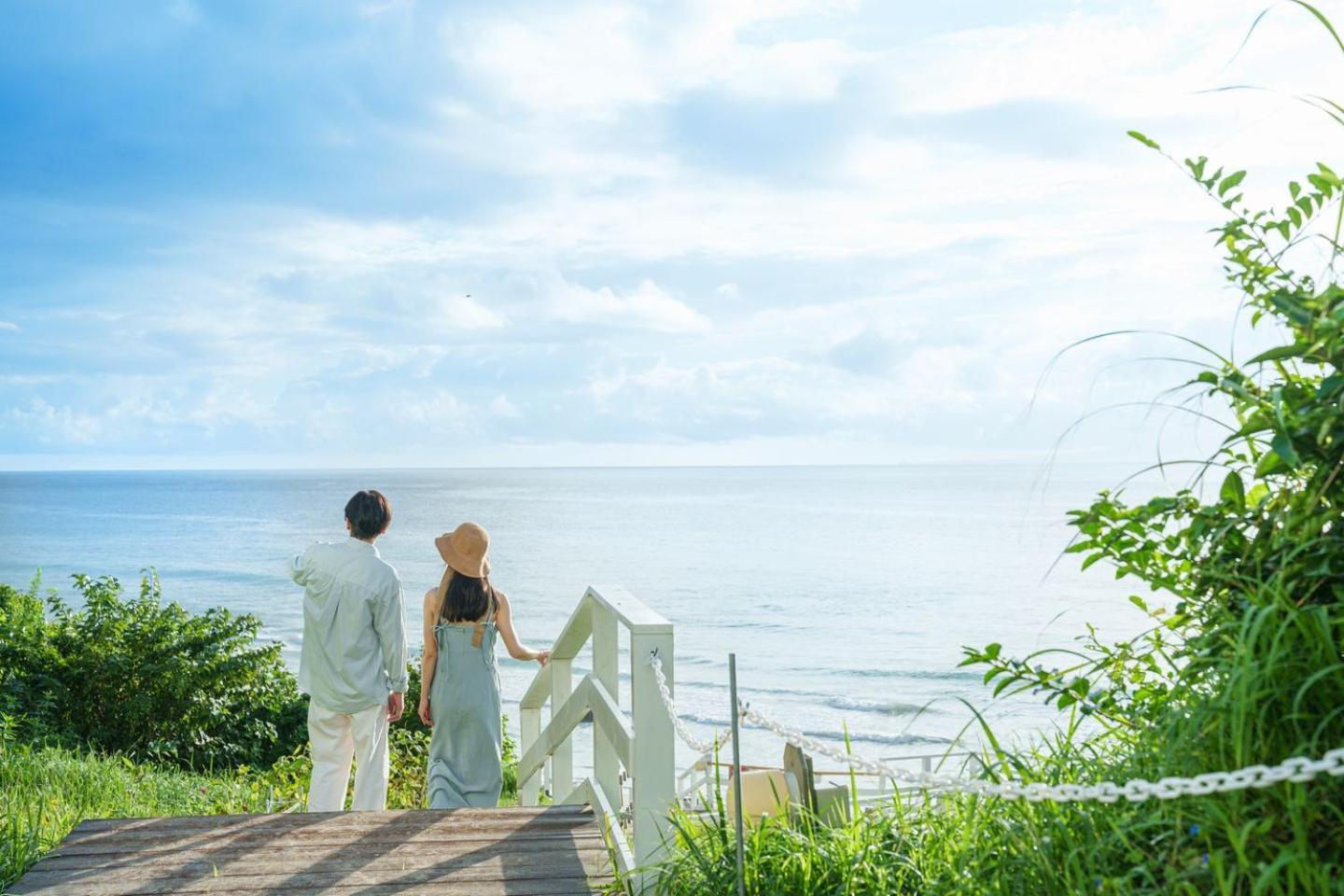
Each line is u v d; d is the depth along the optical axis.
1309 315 2.24
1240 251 2.65
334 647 5.95
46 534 151.50
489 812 4.72
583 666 43.12
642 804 3.50
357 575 5.96
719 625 60.06
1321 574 2.09
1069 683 2.76
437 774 5.84
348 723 6.13
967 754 2.83
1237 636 2.14
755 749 30.34
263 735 15.59
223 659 15.69
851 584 77.94
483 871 3.98
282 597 73.94
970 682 42.00
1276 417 2.23
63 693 14.27
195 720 15.00
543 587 79.00
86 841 4.32
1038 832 2.36
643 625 3.53
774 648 52.31
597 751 4.45
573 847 4.25
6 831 4.30
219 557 111.50
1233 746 2.02
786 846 3.04
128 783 7.81
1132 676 2.82
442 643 5.93
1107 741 2.79
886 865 2.86
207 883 3.84
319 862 4.07
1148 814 2.28
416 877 3.91
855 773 3.05
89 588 15.70
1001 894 2.34
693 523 150.88
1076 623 56.94
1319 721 1.98
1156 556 2.60
